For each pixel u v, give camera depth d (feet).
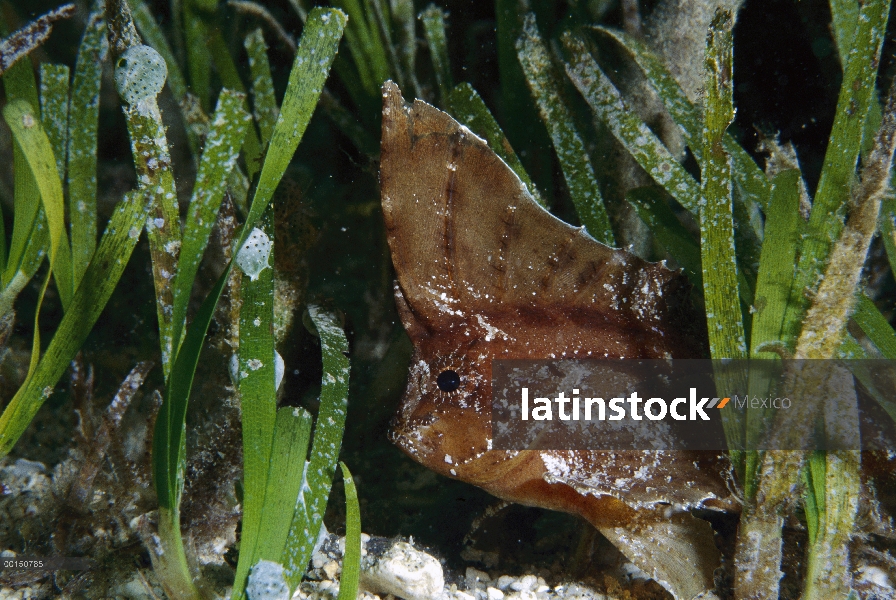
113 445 1.75
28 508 1.79
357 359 1.99
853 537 1.73
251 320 1.69
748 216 1.81
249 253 1.69
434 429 1.73
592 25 1.85
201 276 1.98
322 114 2.03
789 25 1.99
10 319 1.74
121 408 1.75
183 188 2.04
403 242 1.73
